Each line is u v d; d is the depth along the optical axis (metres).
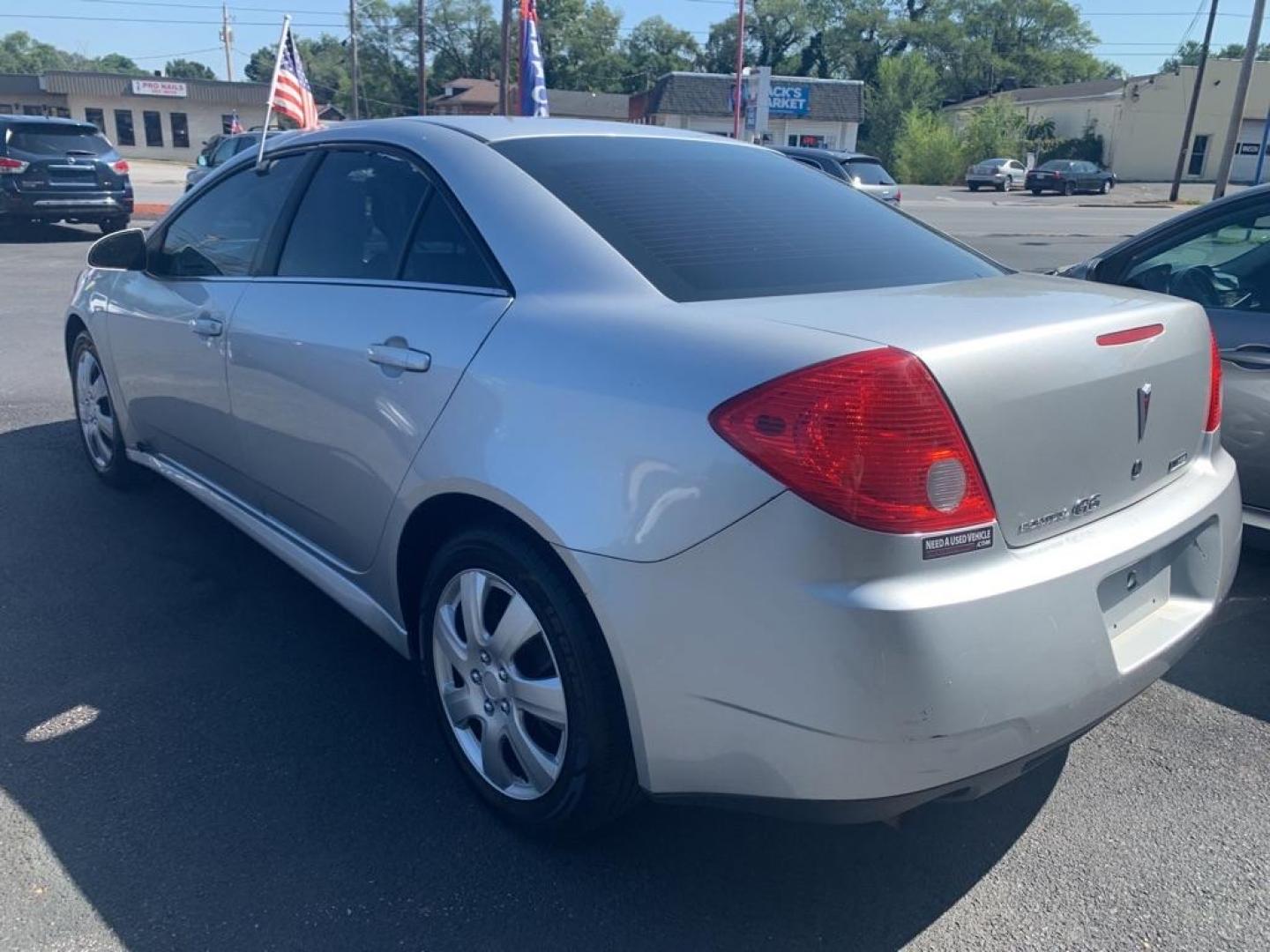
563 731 2.45
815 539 1.97
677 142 3.36
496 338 2.56
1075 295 2.58
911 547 1.98
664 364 2.21
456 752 2.80
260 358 3.35
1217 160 54.03
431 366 2.67
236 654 3.56
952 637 1.98
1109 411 2.33
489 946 2.33
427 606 2.81
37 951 2.26
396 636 3.02
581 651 2.35
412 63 74.12
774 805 2.13
